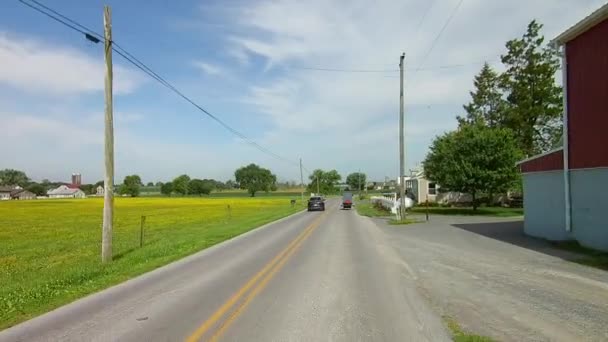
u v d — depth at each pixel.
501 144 36.28
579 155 15.91
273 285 9.70
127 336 6.32
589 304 7.82
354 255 14.45
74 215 53.78
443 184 38.75
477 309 7.55
